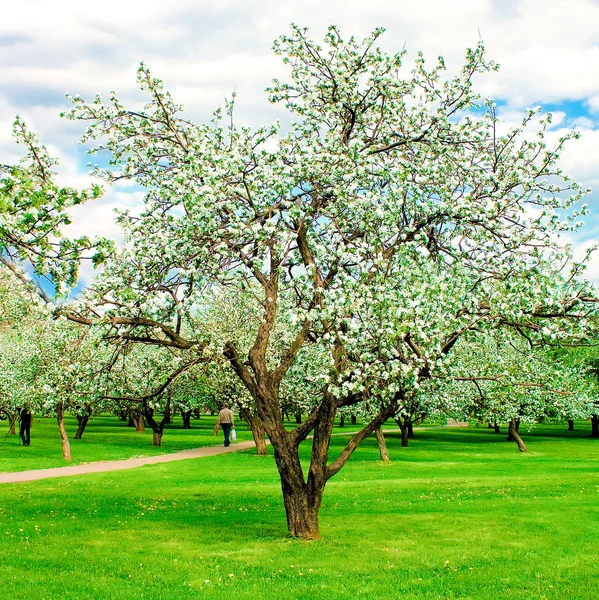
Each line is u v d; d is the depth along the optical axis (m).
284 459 13.50
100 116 15.33
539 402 37.12
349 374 12.30
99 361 20.72
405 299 11.71
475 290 13.10
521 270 12.56
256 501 18.88
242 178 13.24
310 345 16.20
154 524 14.87
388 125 15.56
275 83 16.17
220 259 13.31
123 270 13.46
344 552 12.20
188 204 12.77
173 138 15.79
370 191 13.69
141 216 14.41
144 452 35.34
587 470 27.94
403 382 12.24
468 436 54.59
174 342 13.59
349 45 15.48
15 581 10.06
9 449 34.16
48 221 9.16
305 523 13.44
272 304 13.97
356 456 35.16
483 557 11.91
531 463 31.53
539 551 12.37
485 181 14.18
